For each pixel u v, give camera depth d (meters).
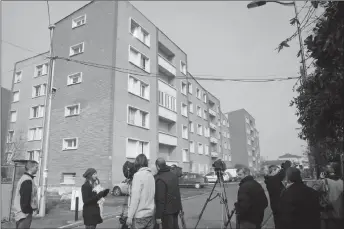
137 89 24.12
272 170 5.85
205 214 10.13
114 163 19.97
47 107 11.74
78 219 9.52
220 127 54.94
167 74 31.89
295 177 3.72
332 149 4.98
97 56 22.47
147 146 24.44
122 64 22.39
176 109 31.70
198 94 42.88
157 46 28.56
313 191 3.67
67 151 22.00
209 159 44.00
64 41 25.14
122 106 21.67
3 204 9.15
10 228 8.03
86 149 21.02
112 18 22.48
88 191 4.89
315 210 3.55
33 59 31.64
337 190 4.51
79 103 22.39
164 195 4.54
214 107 52.53
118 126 20.92
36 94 30.66
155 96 26.67
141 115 24.36
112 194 18.00
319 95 3.47
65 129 22.61
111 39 22.06
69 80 23.80
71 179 21.66
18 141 28.41
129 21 23.98
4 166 9.74
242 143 71.12
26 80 31.67
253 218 4.22
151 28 27.77
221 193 6.99
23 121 30.58
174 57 33.53
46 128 11.38
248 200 4.18
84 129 21.53
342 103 3.24
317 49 3.15
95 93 21.73
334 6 3.14
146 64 26.36
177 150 31.12
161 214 4.46
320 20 3.61
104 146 20.16
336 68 3.15
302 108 5.41
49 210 11.52
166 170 4.92
